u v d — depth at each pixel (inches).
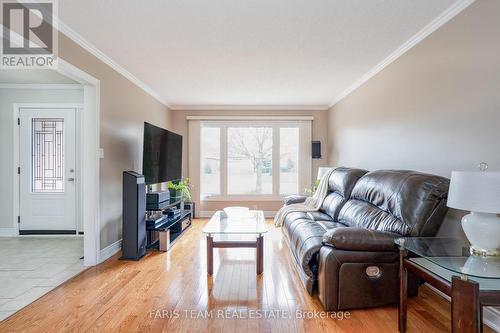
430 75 96.4
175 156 184.1
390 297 79.6
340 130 193.5
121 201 136.1
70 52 99.3
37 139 159.9
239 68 137.1
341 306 77.8
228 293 89.4
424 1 80.7
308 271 86.0
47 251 131.4
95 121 113.8
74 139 160.2
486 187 56.7
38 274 104.5
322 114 224.5
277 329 70.2
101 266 112.7
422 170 101.4
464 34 81.0
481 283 50.0
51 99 159.3
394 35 102.2
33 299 85.2
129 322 73.0
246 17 89.7
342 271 77.5
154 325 71.7
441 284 55.8
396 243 72.4
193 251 133.4
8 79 148.7
